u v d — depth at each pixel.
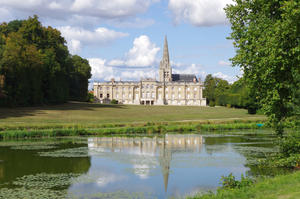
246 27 25.25
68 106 83.00
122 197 17.36
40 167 24.50
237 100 105.25
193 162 26.75
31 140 40.97
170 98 162.00
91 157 29.00
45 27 81.06
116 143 38.47
